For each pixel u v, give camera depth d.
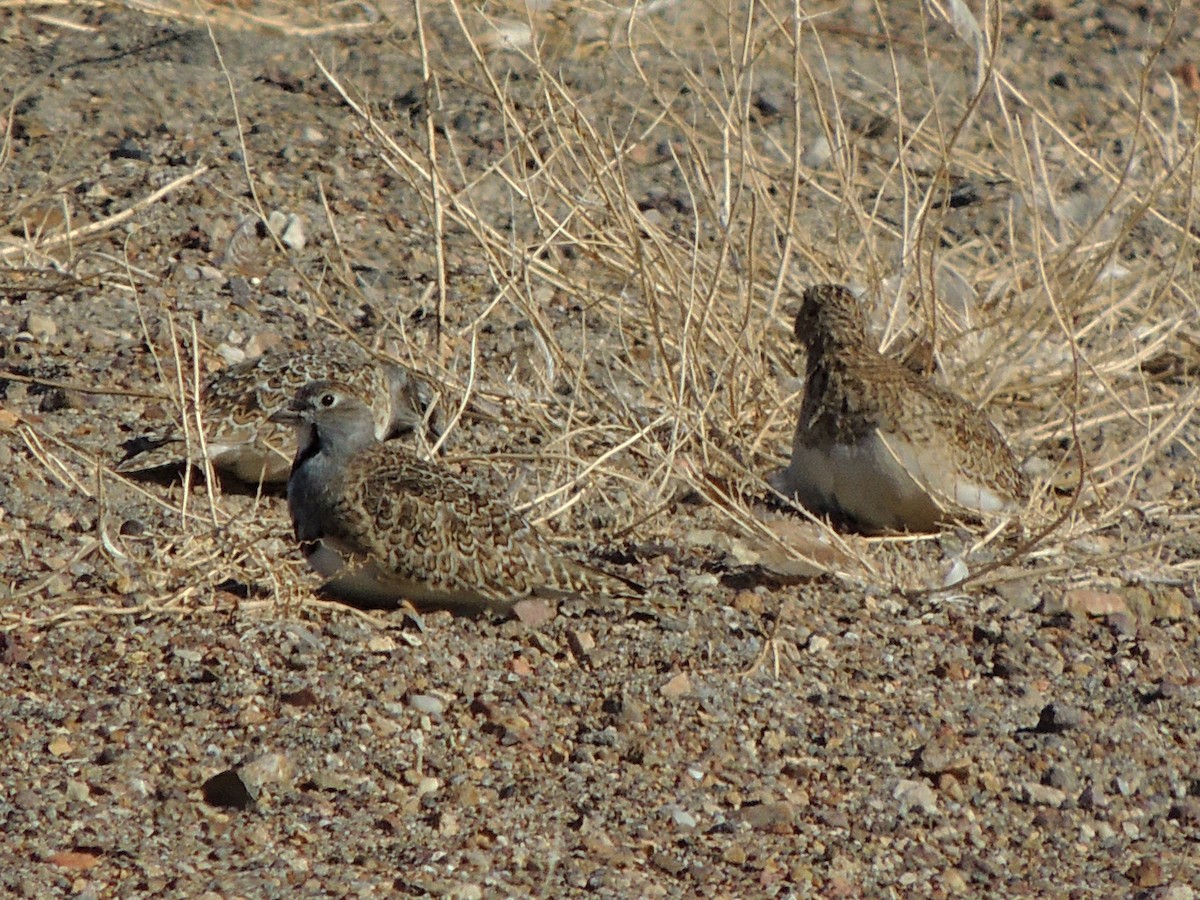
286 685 9.06
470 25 18.89
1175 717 9.96
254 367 12.12
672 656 9.91
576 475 11.98
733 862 8.13
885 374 11.59
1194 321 15.46
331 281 14.91
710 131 17.72
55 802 7.90
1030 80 20.41
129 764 8.28
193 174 15.62
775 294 13.27
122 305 14.00
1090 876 8.44
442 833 8.06
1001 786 9.12
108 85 17.56
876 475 11.52
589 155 13.31
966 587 11.12
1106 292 15.46
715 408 13.16
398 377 12.70
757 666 9.86
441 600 10.16
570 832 8.22
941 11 14.84
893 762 9.18
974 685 10.07
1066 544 11.87
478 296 14.99
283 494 11.88
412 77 18.27
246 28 18.95
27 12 18.89
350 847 7.86
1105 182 17.23
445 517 10.02
